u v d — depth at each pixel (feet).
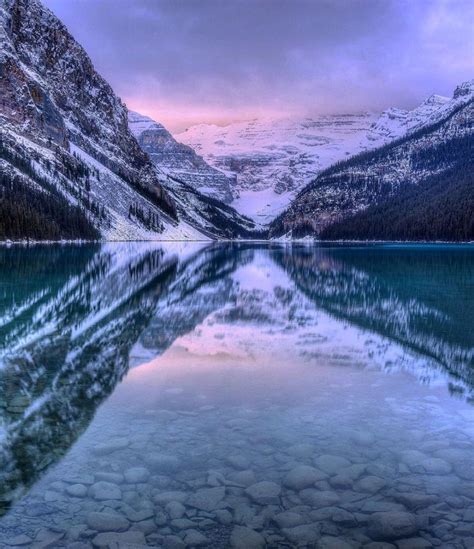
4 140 583.58
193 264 221.25
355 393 42.50
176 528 22.50
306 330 73.05
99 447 30.71
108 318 80.48
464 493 25.54
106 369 49.29
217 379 46.47
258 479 26.84
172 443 31.35
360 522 23.03
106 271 170.60
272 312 90.02
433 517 23.44
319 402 39.93
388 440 32.27
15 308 88.22
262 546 21.35
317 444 31.50
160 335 67.62
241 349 59.57
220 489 25.81
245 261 249.55
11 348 57.93
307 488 25.94
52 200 512.22
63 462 28.66
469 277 159.33
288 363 53.11
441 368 51.52
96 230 564.71
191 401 39.75
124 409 37.55
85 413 36.76
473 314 88.53
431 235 628.69
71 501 24.66
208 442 31.68
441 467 28.43
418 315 87.51
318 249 433.07
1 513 23.59
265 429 33.94
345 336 68.69
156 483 26.35
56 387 42.91
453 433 33.50
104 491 25.53
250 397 40.98
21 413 36.32
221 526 22.72
